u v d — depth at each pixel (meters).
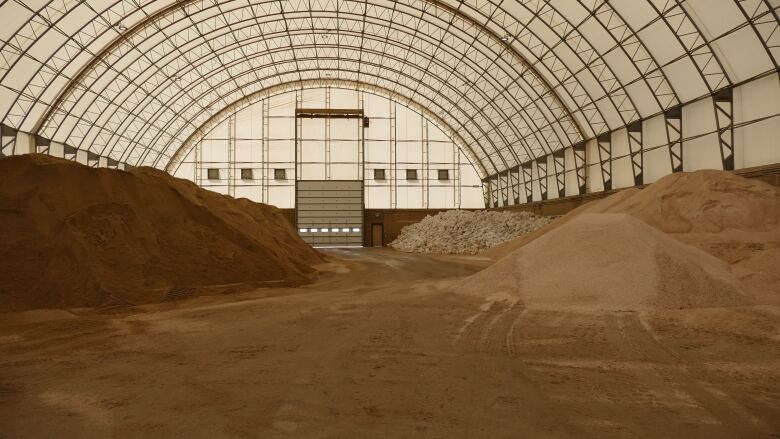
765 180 20.38
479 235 36.44
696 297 10.17
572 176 36.84
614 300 10.43
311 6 36.69
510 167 46.62
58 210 12.50
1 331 8.77
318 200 49.16
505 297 11.74
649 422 4.43
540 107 37.34
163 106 43.16
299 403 4.98
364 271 22.56
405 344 7.63
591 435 4.15
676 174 20.16
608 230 12.29
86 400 5.09
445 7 33.41
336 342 7.82
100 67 33.69
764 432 4.20
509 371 6.11
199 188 19.50
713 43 21.94
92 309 10.77
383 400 5.07
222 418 4.57
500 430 4.27
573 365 6.38
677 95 25.36
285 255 20.47
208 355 7.02
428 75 44.66
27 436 4.20
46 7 26.66
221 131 49.25
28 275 11.05
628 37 25.64
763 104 20.73
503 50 34.97
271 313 10.70
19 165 13.07
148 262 12.90
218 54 41.06
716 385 5.50
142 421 4.51
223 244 15.68
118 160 42.66
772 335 7.76
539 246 12.98
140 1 30.45
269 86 49.28
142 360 6.76
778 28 19.14
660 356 6.75
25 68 28.56
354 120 49.81
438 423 4.43
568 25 28.55
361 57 45.22
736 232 16.02
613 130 31.31
